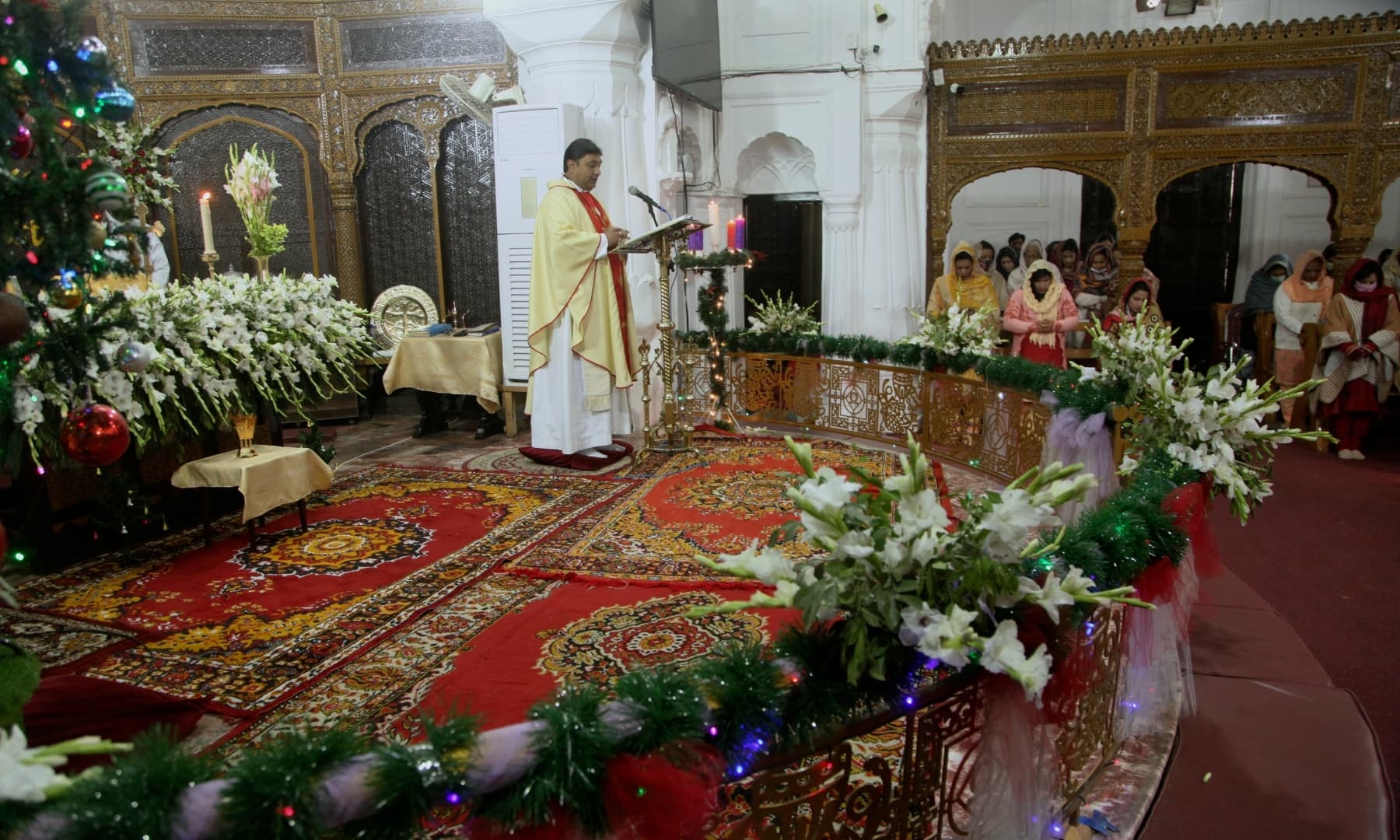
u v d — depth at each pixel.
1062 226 13.13
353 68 9.24
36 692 3.29
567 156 7.05
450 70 9.13
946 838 2.63
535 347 7.08
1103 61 9.44
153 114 8.79
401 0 9.07
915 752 2.28
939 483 6.55
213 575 4.83
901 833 2.25
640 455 7.46
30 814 1.38
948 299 9.70
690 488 6.46
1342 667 4.38
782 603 2.08
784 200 10.05
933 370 7.50
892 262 9.97
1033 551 2.42
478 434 8.41
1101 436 4.70
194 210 9.11
